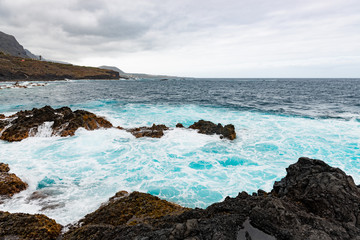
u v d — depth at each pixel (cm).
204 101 3691
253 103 3425
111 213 707
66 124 1736
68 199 862
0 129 1683
